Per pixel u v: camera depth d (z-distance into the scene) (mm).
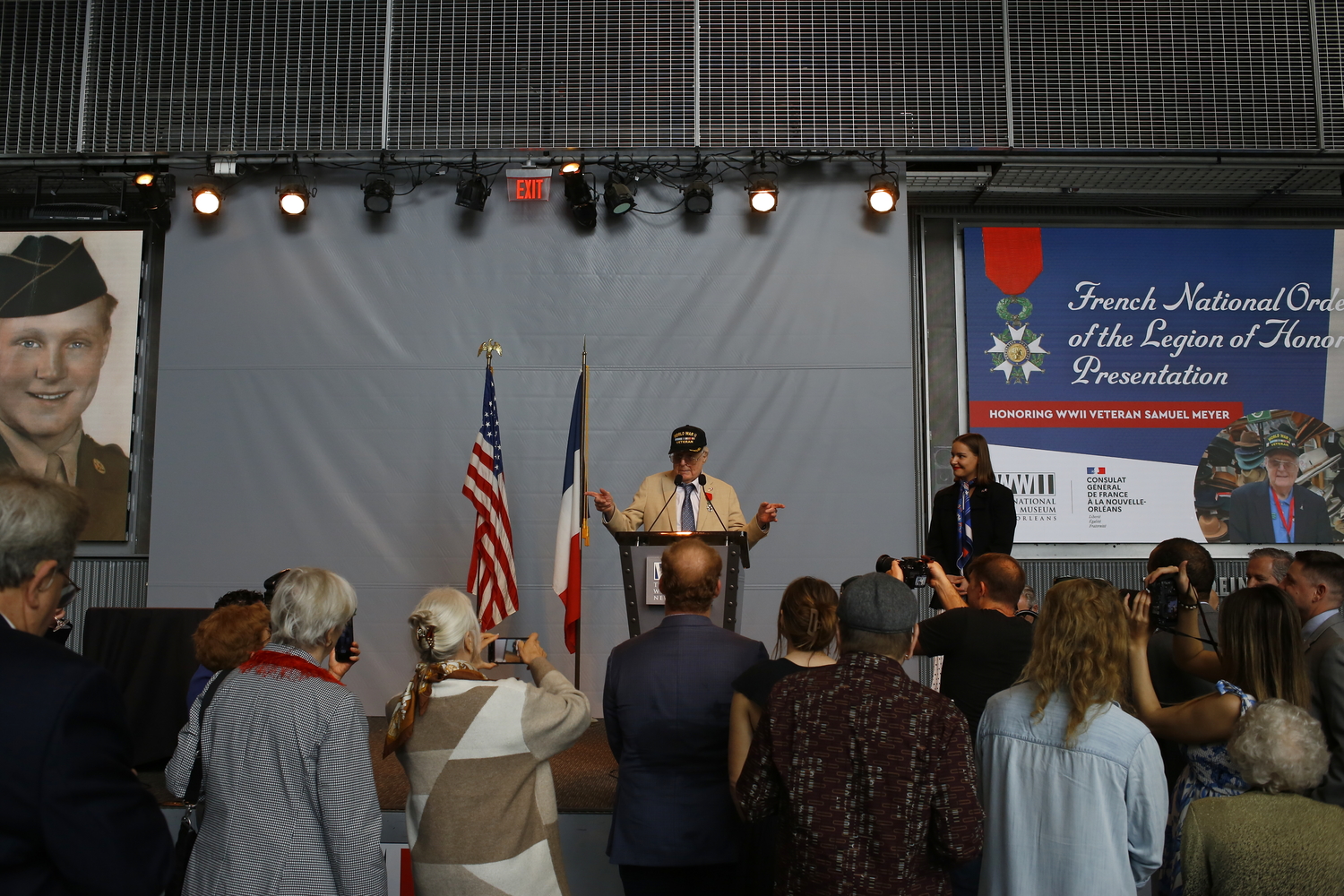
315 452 5695
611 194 5656
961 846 1957
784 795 2113
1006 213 6391
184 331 5770
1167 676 3086
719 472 5715
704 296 5828
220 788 2121
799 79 5898
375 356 5770
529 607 5590
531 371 5770
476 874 2299
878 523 5676
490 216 5875
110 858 1387
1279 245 6301
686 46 5918
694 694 2590
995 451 6133
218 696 2205
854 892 1933
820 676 2104
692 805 2592
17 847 1354
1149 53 5922
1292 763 2049
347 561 5617
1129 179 6070
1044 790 2201
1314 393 6176
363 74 5914
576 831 3486
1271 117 5879
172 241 5832
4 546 1493
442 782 2342
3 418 5949
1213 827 2057
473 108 5879
